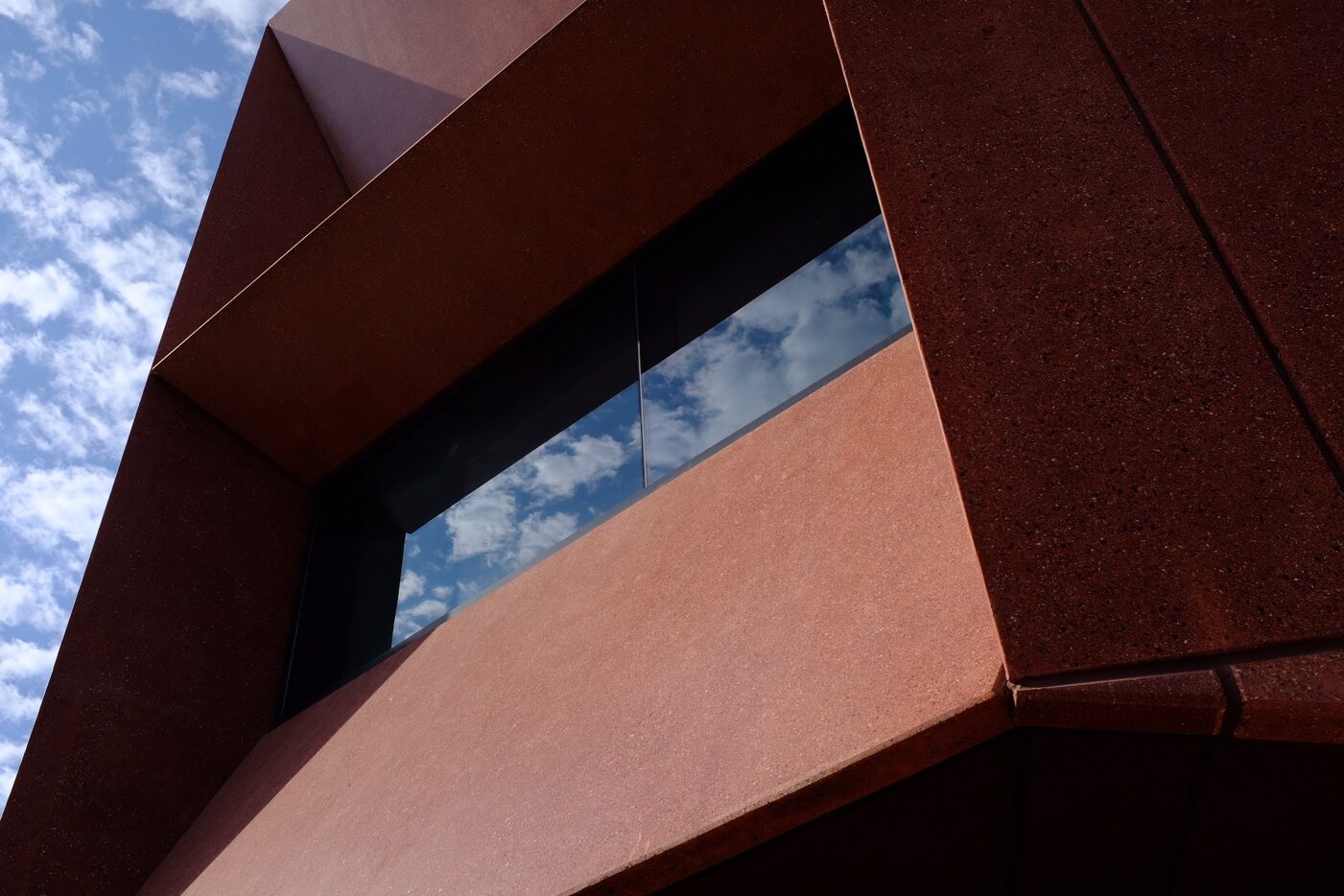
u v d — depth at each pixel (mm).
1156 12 3367
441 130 7195
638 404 6855
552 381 7762
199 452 8633
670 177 7480
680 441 6309
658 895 3344
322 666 8164
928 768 2764
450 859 4238
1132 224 2947
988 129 3279
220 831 6926
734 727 3506
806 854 3111
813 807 2926
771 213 7039
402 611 7719
